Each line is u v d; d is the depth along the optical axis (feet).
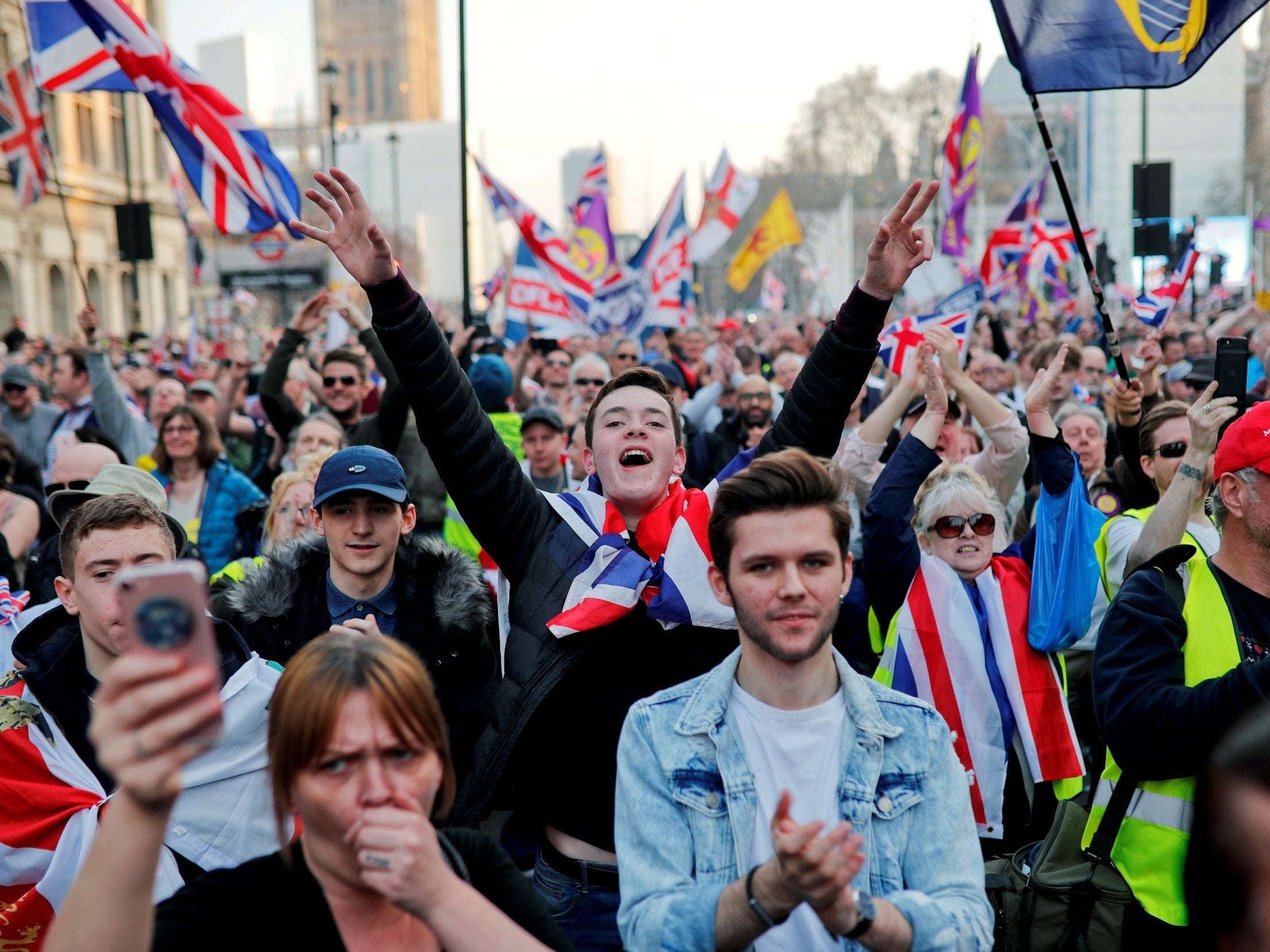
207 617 4.77
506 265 75.92
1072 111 169.27
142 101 156.66
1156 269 45.85
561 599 10.19
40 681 9.50
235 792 9.55
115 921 4.86
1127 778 9.25
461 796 9.78
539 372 42.34
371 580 11.98
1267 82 166.50
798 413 10.82
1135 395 15.10
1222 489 9.25
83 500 15.60
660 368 29.99
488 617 12.05
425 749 6.01
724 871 7.23
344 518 11.73
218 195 22.36
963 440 21.03
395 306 10.55
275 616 11.94
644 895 7.16
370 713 5.87
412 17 402.52
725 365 37.76
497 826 17.74
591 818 9.73
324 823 5.93
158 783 4.73
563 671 9.75
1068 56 13.71
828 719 7.43
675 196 46.26
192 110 21.98
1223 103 174.60
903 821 7.21
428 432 10.64
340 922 6.11
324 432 20.68
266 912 6.10
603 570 10.00
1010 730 12.37
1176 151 175.94
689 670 9.80
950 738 7.48
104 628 9.34
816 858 6.00
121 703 4.66
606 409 10.64
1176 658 9.07
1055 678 12.51
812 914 7.22
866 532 12.88
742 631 7.41
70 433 26.89
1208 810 4.33
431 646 11.83
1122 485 16.43
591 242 52.39
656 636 9.92
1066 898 9.87
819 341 10.84
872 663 14.33
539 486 21.89
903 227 10.46
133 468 15.14
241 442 30.63
